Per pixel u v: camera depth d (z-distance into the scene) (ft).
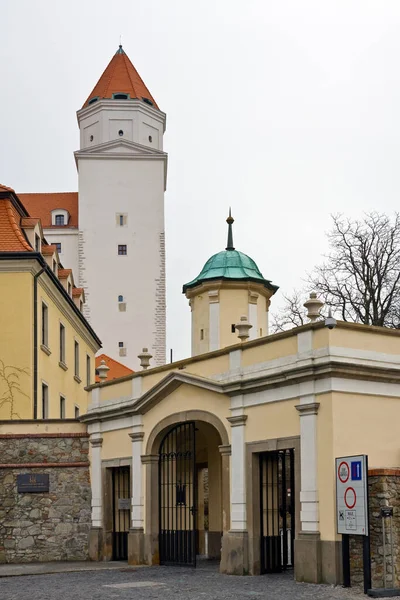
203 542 92.63
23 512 82.74
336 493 54.29
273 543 63.41
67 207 254.06
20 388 98.27
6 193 105.91
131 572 67.51
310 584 54.90
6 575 67.10
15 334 99.30
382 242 131.75
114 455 80.79
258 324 93.25
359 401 57.36
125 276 237.66
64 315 124.47
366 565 50.39
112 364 195.42
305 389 58.13
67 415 125.90
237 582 57.67
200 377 68.08
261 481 63.31
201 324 93.61
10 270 100.48
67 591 54.49
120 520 81.97
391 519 52.37
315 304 58.80
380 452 57.67
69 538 82.74
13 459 84.07
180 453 73.51
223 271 92.99
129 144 241.35
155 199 241.55
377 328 58.70
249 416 63.62
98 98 246.27
